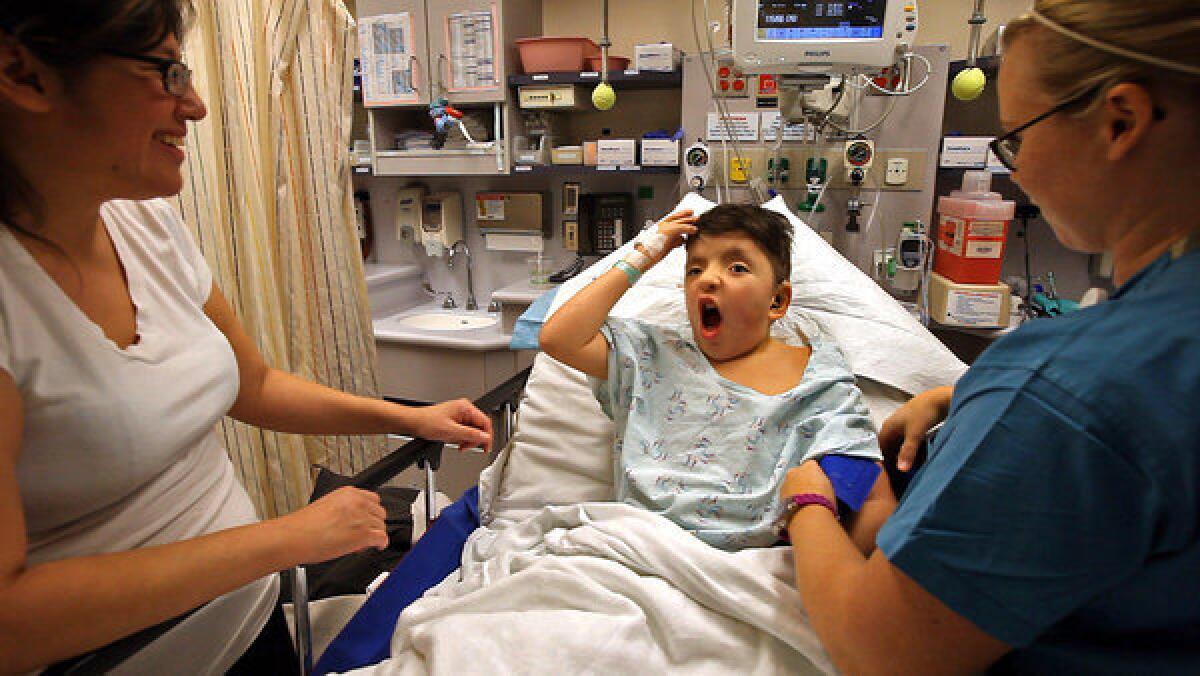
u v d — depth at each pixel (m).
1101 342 0.45
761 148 2.18
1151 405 0.42
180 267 0.89
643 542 0.89
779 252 1.16
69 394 0.67
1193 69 0.40
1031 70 0.49
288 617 1.23
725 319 1.10
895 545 0.51
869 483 0.88
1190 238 0.46
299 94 1.69
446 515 1.28
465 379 2.56
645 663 0.79
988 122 2.26
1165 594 0.45
